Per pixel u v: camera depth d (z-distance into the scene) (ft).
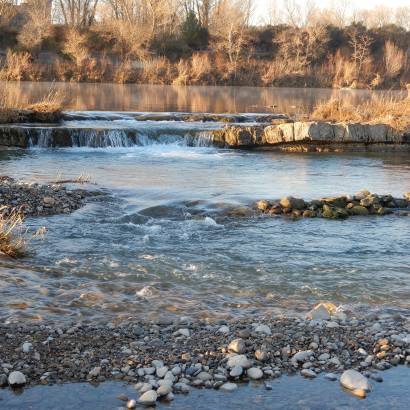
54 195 39.11
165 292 23.50
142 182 46.83
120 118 84.43
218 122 85.25
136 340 18.60
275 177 51.06
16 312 20.48
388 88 199.41
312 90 173.06
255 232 33.53
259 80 185.68
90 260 27.25
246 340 18.54
